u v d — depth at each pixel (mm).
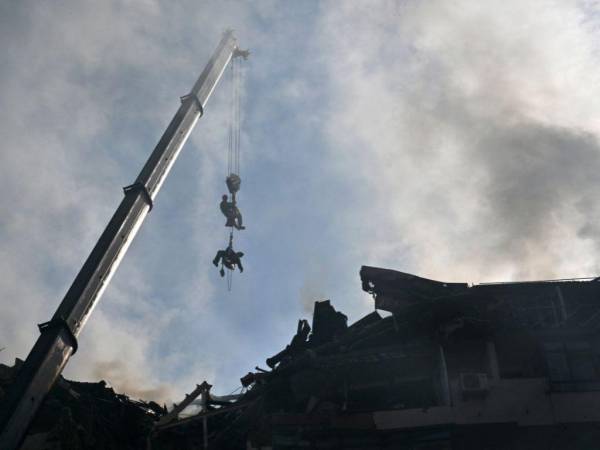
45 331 22672
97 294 24359
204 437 31344
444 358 28109
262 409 30734
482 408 26594
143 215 27750
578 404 26531
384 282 32281
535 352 28047
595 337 28000
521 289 30594
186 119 31641
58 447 30281
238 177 32844
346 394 29281
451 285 31734
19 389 20859
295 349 34406
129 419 35125
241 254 31109
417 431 26516
